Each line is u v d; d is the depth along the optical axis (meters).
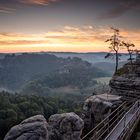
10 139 14.30
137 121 24.47
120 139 20.06
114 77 38.19
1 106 127.75
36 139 14.37
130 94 34.06
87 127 28.25
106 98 29.64
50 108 149.12
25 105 136.12
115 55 55.25
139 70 39.84
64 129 18.30
